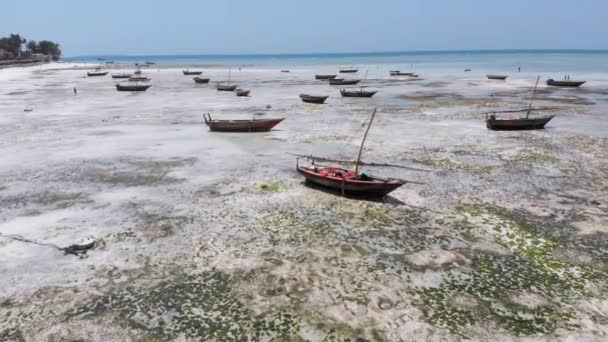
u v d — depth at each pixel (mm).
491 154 29484
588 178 24656
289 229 18188
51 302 13359
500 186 23375
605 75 92812
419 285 14211
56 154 29562
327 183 22188
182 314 12836
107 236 17641
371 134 35812
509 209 20359
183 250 16484
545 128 37438
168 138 34375
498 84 76688
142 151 30406
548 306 13219
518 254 16312
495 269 15242
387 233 17906
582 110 46094
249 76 103938
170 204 20891
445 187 23188
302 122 41375
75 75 109688
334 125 39750
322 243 16984
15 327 12305
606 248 16703
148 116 44500
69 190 22797
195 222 18906
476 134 35469
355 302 13297
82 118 43281
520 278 14711
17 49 177125
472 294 13766
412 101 55375
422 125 39375
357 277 14641
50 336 11945
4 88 74000
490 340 11797
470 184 23672
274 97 60188
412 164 27375
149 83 84000
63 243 17047
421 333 12016
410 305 13180
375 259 15812
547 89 67062
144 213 19875
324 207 20484
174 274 14875
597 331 12164
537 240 17344
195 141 33438
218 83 80812
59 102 55281
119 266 15398
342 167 26766
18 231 18078
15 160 28141
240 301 13391
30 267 15320
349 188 21484
